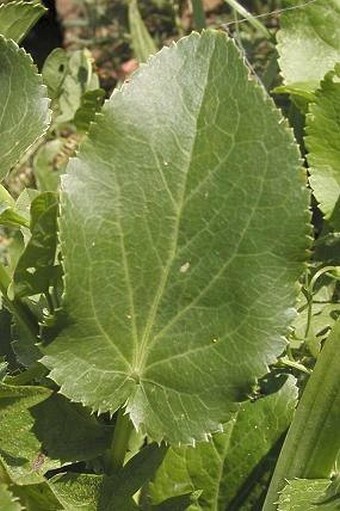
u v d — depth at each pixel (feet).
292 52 1.75
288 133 1.21
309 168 1.57
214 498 1.37
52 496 1.23
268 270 1.22
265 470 1.36
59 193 1.22
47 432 1.30
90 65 2.22
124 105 1.23
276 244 1.22
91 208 1.22
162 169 1.23
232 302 1.23
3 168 1.34
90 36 3.74
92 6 3.61
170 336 1.25
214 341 1.24
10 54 1.35
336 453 1.30
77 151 1.23
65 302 1.21
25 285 1.30
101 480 1.29
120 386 1.25
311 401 1.30
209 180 1.22
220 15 3.47
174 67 1.24
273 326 1.22
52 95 2.13
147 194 1.23
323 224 1.68
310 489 1.26
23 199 1.63
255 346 1.23
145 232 1.23
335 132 1.55
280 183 1.21
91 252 1.22
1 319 1.51
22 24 1.51
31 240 1.25
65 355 1.23
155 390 1.26
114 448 1.32
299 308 1.58
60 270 1.29
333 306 1.59
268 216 1.21
